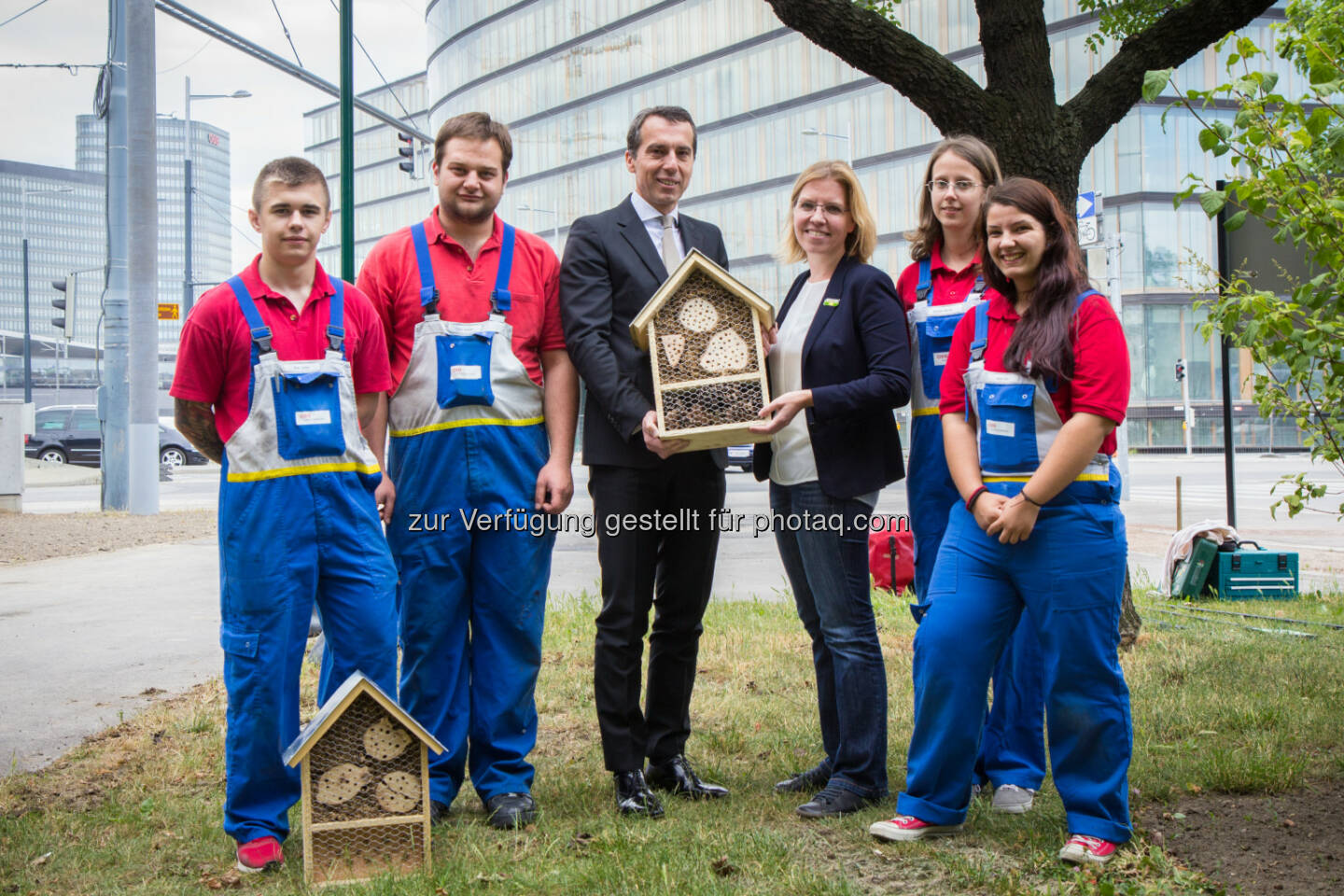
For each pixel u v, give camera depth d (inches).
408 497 152.2
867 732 151.3
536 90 2554.1
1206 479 1048.8
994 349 135.6
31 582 395.5
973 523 137.8
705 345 151.9
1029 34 244.5
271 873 131.8
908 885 124.6
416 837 132.0
